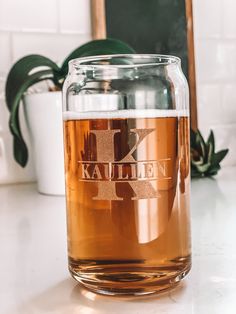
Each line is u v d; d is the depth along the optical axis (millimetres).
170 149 287
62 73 733
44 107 703
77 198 290
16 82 714
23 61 722
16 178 875
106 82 286
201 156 898
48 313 272
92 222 282
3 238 467
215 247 407
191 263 331
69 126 295
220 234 457
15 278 339
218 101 1079
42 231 494
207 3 1056
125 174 276
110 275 280
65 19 895
